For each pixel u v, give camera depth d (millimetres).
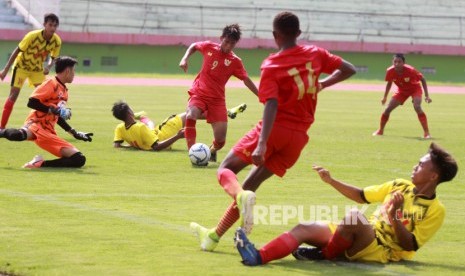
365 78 136375
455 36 144875
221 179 21594
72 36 122938
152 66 128375
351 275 20219
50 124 36781
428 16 145125
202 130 56469
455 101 98438
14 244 22547
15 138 35969
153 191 31969
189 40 129250
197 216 27359
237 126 60375
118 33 125625
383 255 21484
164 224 25891
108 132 52688
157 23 132375
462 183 36406
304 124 22016
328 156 44656
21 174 34812
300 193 32531
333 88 114375
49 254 21547
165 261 21188
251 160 22125
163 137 45156
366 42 136000
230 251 22625
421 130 62500
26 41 46656
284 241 21031
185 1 136250
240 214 21125
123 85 103750
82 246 22562
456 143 53562
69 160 36844
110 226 25297
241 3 139000
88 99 80188
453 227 27078
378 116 74188
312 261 21609
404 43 140000
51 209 27641
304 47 21766
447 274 20750
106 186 32656
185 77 123625
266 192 32562
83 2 128875
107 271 20000
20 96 79125
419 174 21266
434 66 140750
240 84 114750
